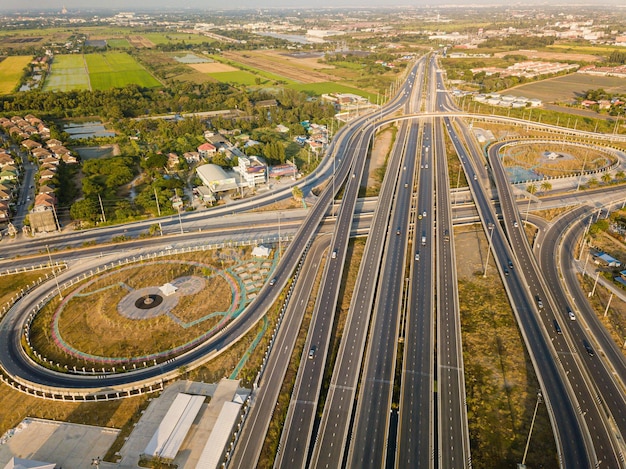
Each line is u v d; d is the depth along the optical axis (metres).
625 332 169.75
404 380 144.12
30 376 148.12
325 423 129.88
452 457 120.31
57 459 121.75
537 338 163.88
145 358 156.50
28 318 174.75
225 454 123.06
